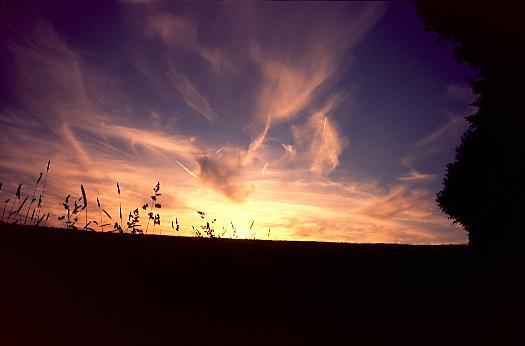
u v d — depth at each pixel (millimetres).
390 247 5328
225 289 3799
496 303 3805
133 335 2797
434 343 3070
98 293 3387
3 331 2654
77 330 2801
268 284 4031
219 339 2908
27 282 3346
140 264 4008
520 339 3148
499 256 4977
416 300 3883
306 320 3379
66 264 3752
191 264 4230
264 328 3164
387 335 3199
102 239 4508
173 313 3252
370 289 4055
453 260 4867
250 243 5102
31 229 4398
